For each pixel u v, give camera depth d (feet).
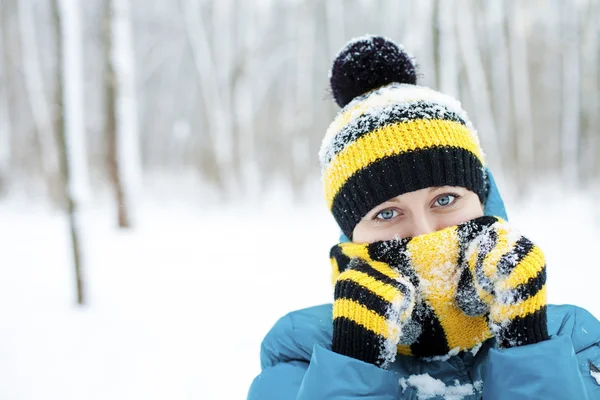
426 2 36.86
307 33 43.29
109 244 21.11
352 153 4.23
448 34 22.95
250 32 42.06
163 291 14.79
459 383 4.06
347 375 3.56
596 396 3.78
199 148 54.03
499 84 47.98
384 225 4.15
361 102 4.43
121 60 23.44
